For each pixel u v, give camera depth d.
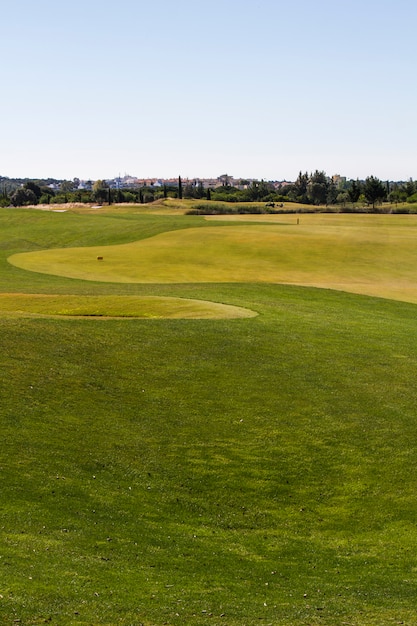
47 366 23.12
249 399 22.42
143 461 18.64
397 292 43.88
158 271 52.34
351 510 17.55
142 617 11.80
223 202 169.25
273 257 56.94
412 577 14.70
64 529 14.86
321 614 12.64
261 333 28.80
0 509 15.15
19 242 74.50
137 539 15.11
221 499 17.58
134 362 24.42
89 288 44.62
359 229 74.19
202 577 13.83
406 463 19.39
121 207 149.62
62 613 11.58
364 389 23.66
